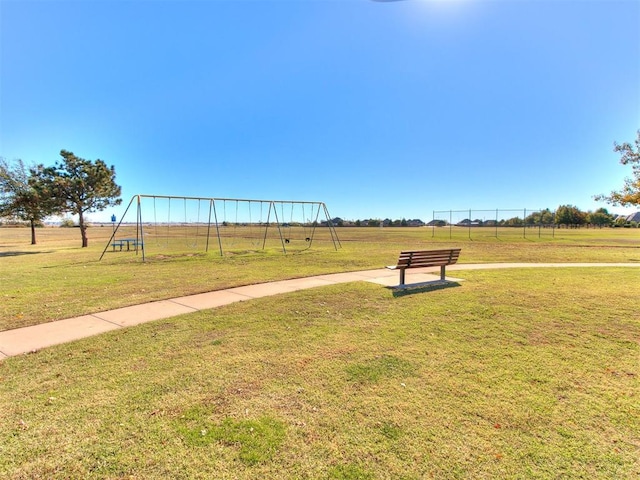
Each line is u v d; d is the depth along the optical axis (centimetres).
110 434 245
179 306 599
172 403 286
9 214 1972
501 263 1185
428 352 392
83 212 2152
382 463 218
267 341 427
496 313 549
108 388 310
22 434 244
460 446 234
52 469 211
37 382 322
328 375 336
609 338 438
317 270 1020
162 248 2012
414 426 255
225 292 709
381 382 322
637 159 1324
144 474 208
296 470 212
